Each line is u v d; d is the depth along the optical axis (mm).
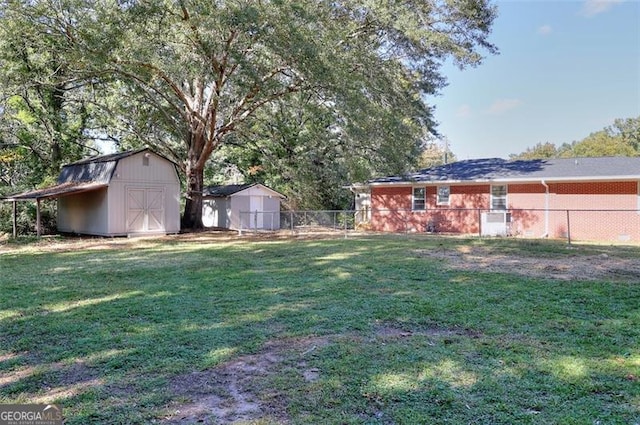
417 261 9242
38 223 16391
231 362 3750
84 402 3006
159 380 3379
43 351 4078
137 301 6008
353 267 8625
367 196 23594
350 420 2719
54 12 13008
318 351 3980
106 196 16406
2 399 3076
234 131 19641
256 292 6520
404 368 3547
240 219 20531
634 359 3703
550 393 3080
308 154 20000
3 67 14508
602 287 6441
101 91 19250
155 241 15078
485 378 3336
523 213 17250
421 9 15180
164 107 19266
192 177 19766
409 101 16922
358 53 14945
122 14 12758
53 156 22109
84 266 9336
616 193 15625
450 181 18531
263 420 2732
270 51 13344
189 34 13172
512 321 4852
